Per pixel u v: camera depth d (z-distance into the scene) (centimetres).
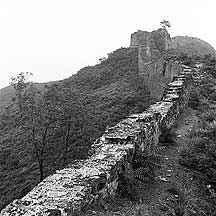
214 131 1045
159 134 1049
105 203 603
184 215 649
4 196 2614
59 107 2930
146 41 5541
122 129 859
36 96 3309
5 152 3488
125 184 691
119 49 6675
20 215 459
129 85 4691
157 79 3672
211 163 858
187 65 2505
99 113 3509
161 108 1188
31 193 529
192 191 764
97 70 5944
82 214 511
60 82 6050
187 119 1312
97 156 695
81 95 4312
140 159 786
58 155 2961
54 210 473
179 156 921
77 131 3152
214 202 723
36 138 3164
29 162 3109
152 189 737
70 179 581
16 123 3547
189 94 1603
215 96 1579
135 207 621
